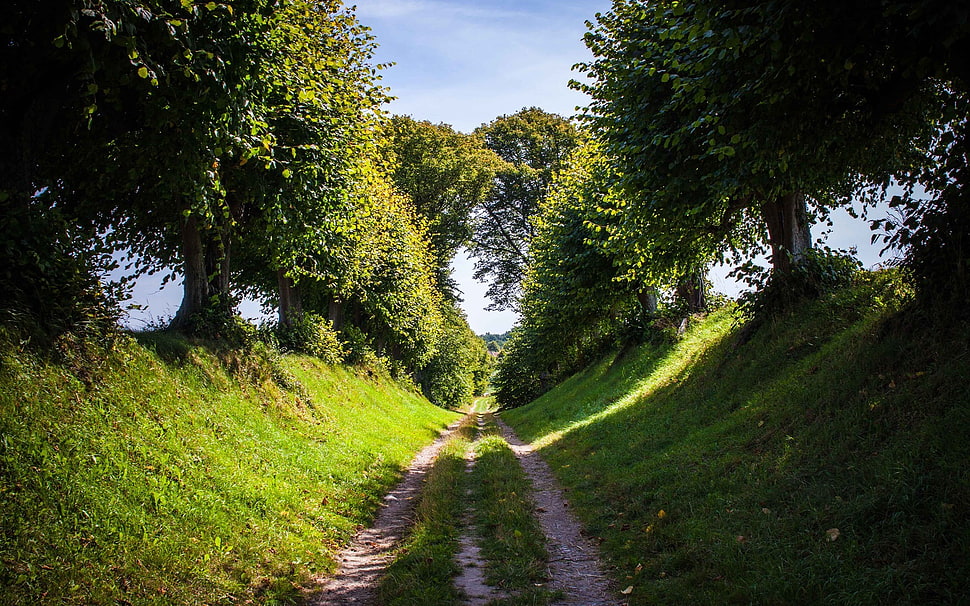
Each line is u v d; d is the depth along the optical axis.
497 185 43.59
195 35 7.42
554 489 10.05
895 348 7.17
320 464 10.21
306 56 11.22
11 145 7.21
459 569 5.85
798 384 8.91
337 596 5.48
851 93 6.93
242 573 5.47
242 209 13.49
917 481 4.89
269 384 12.67
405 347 39.12
